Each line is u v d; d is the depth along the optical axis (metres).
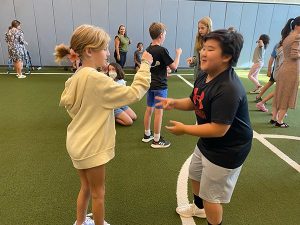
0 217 1.91
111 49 7.47
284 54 3.47
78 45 1.33
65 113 4.09
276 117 3.81
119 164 2.67
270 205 2.11
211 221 1.57
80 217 1.71
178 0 7.34
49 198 2.13
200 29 2.88
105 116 1.40
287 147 3.11
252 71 5.48
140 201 2.13
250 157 2.85
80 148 1.40
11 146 2.99
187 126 1.31
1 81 5.93
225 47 1.23
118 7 7.20
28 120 3.77
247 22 7.78
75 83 1.37
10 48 6.08
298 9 7.87
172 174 2.52
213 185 1.46
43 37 7.23
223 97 1.24
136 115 4.08
